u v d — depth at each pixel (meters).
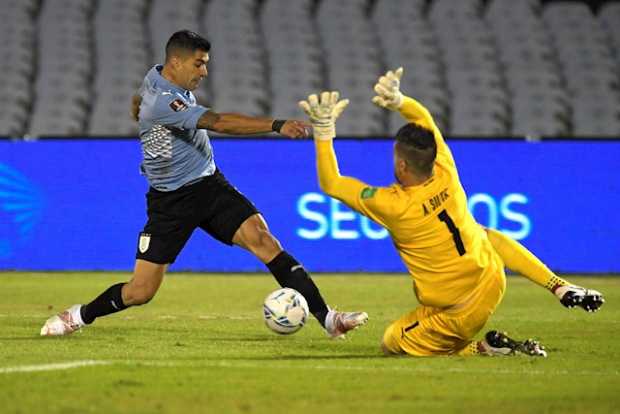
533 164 50.44
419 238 22.98
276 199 50.75
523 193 50.44
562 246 50.50
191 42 26.06
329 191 23.53
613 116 67.62
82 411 17.30
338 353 24.84
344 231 50.53
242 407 17.69
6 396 18.48
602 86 68.69
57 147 51.19
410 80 68.25
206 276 49.06
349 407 17.86
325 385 19.89
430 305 23.66
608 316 34.31
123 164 51.03
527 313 35.22
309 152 50.75
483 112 67.12
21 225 51.09
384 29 70.81
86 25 69.56
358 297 40.66
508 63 69.44
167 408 17.56
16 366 21.89
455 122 67.00
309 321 32.06
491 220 50.38
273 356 24.19
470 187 50.41
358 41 70.00
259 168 50.81
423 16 71.94
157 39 69.62
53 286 43.94
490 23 71.31
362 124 66.12
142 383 19.83
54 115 65.31
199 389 19.30
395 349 24.36
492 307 23.67
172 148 26.56
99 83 66.88
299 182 50.69
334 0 72.19
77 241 51.12
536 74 68.75
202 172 27.19
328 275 49.53
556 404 18.27
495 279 23.47
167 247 27.08
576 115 67.62
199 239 51.19
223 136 51.16
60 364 22.05
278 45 69.50
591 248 50.56
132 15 70.38
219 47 69.06
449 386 19.91
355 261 50.47
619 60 70.12
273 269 27.17
